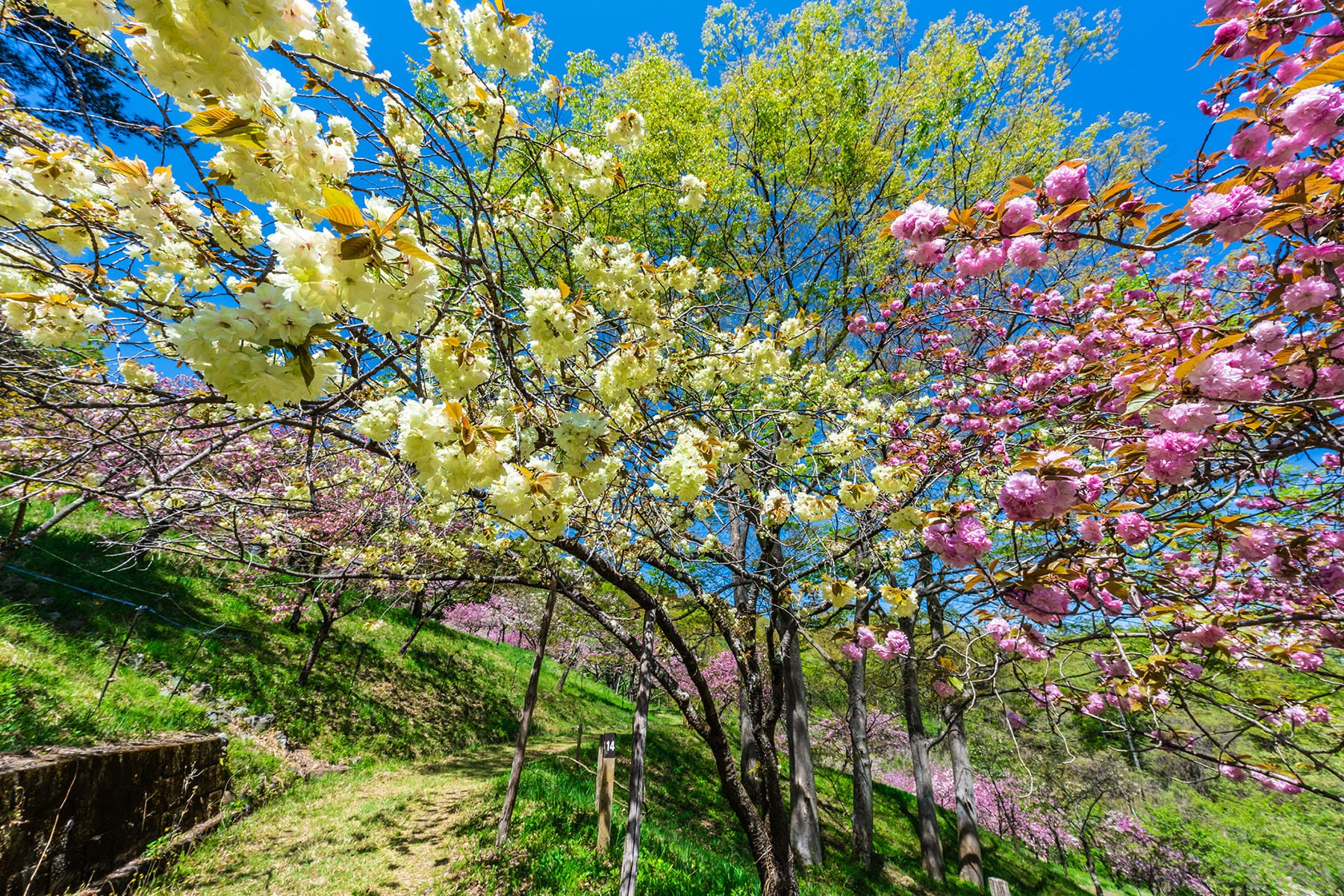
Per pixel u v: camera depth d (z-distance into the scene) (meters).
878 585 3.86
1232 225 1.61
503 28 1.94
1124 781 10.67
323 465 3.51
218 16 0.84
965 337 5.53
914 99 8.24
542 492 1.34
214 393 1.62
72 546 7.23
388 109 2.08
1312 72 1.40
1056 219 1.73
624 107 7.21
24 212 1.59
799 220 8.90
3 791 3.10
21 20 1.50
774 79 8.17
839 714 14.66
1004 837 13.70
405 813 5.69
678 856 5.20
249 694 7.26
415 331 1.46
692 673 3.99
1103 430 2.31
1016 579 2.28
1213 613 2.27
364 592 8.63
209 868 4.20
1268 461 2.01
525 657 17.53
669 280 2.48
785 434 3.47
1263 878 10.05
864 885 7.52
